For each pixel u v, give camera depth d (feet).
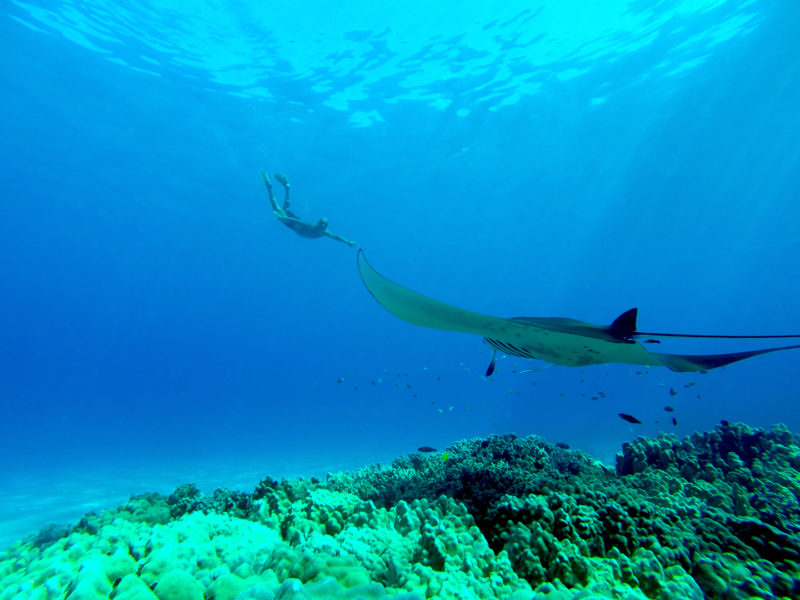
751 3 53.57
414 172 98.89
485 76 65.00
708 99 74.23
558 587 7.55
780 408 94.53
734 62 64.75
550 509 10.49
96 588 5.82
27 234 148.97
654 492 15.25
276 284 239.50
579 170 101.45
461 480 14.34
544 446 23.90
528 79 66.44
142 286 242.37
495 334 13.52
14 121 74.08
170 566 6.53
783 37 59.67
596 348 12.64
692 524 10.49
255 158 88.99
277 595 5.08
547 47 59.82
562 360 14.11
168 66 60.39
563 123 79.71
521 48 59.72
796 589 7.70
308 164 92.38
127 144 82.33
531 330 12.54
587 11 54.03
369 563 8.09
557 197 119.24
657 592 7.59
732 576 8.13
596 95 71.67
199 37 55.06
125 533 11.68
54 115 72.13
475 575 8.02
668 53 62.23
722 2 53.47
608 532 9.57
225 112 71.72
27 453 82.58
